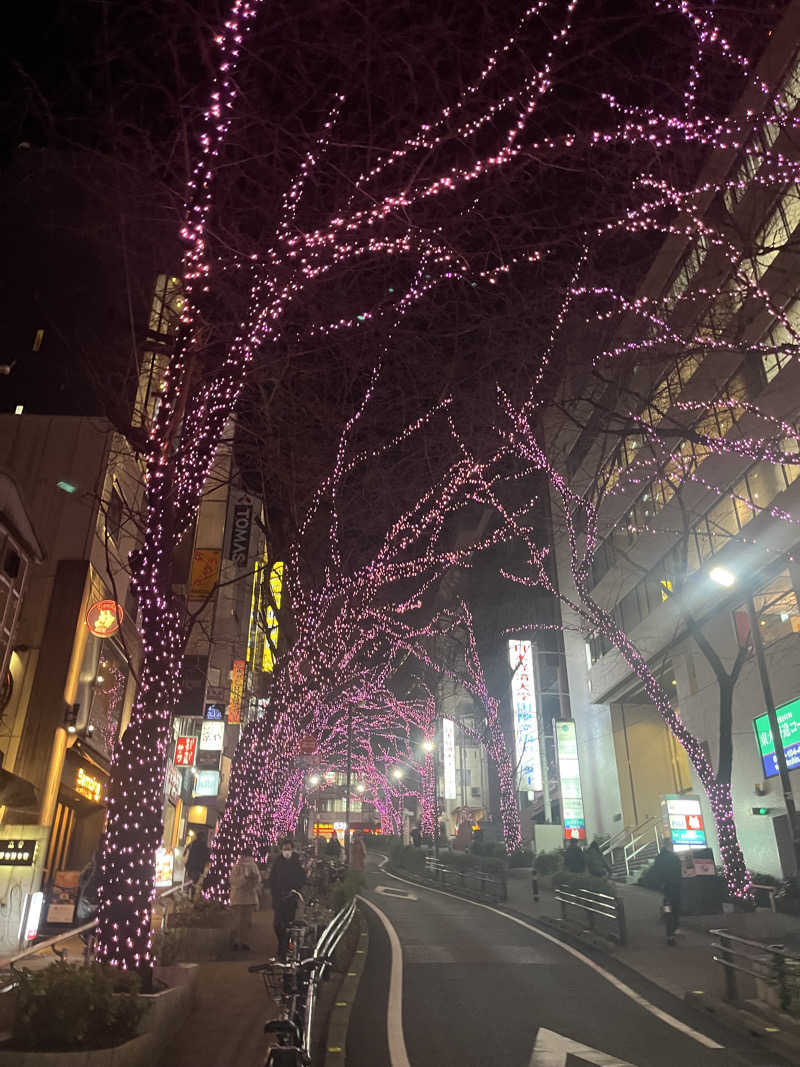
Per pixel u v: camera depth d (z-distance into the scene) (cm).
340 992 1065
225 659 3375
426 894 2733
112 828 819
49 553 1759
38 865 1404
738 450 1195
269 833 2456
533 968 1289
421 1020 936
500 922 1911
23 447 1850
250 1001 891
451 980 1188
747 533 2312
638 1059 780
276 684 1878
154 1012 666
